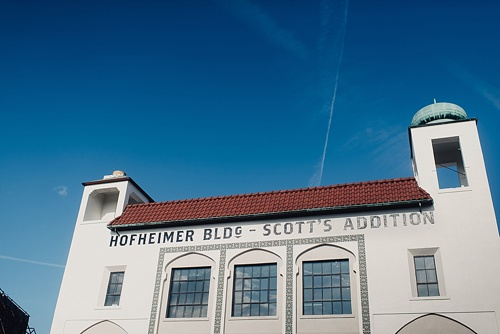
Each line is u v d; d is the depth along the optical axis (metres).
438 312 17.39
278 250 20.19
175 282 21.08
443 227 18.78
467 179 19.59
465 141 20.42
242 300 19.83
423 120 22.02
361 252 19.17
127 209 23.81
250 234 20.89
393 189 20.25
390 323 17.62
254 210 21.28
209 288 20.39
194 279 20.89
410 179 20.53
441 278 17.97
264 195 22.11
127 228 22.75
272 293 19.61
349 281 18.91
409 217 19.31
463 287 17.56
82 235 23.44
